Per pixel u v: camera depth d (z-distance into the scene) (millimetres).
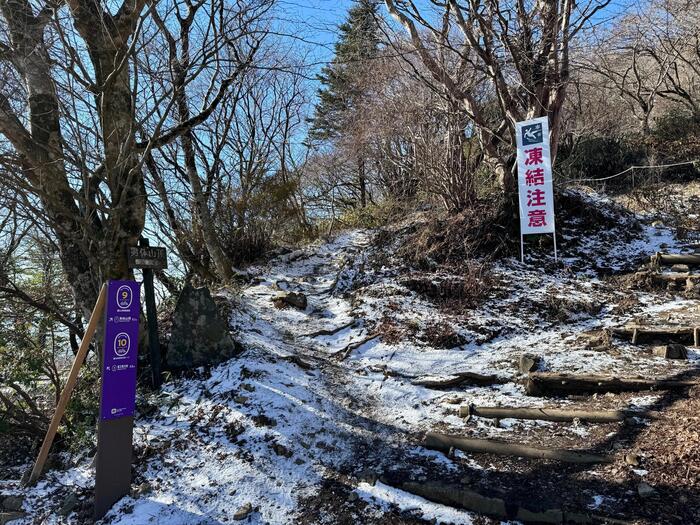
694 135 11961
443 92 9570
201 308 5953
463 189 9773
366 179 17734
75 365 4125
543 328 6793
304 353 6547
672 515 3141
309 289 9180
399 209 12641
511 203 9344
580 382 5004
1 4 4746
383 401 5332
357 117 12414
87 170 4938
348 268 9477
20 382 4840
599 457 3875
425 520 3469
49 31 5109
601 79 14227
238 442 4492
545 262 8758
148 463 4289
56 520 3781
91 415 4848
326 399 5277
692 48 13406
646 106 13766
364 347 6672
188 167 9766
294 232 13070
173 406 5094
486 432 4555
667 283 7465
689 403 4383
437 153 9711
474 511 3506
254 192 11648
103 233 5629
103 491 3752
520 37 8930
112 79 4801
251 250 11164
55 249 5941
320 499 3812
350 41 11383
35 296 6176
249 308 7996
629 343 5891
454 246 8992
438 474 3973
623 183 11648
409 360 6199
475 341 6605
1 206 5234
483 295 7617
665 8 12336
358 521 3535
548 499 3471
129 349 3920
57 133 5348
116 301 3850
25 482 4180
